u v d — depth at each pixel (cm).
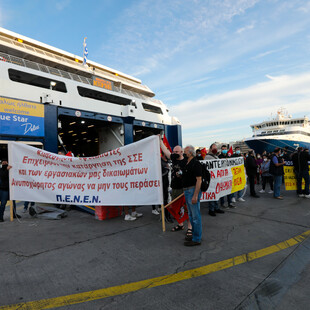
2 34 1523
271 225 408
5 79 1118
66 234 377
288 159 867
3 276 242
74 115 1405
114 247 318
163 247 316
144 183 405
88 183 454
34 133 1120
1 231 404
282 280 226
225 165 536
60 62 1689
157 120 2130
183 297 200
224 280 228
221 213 504
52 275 243
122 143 1778
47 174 489
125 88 2284
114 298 201
